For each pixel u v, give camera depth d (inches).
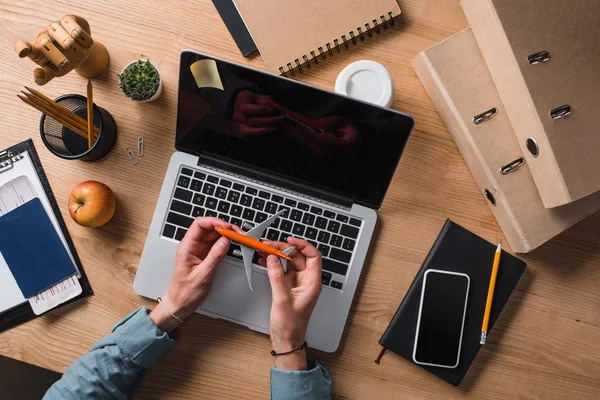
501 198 31.0
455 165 34.1
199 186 32.6
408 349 32.8
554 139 27.2
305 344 31.2
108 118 33.1
